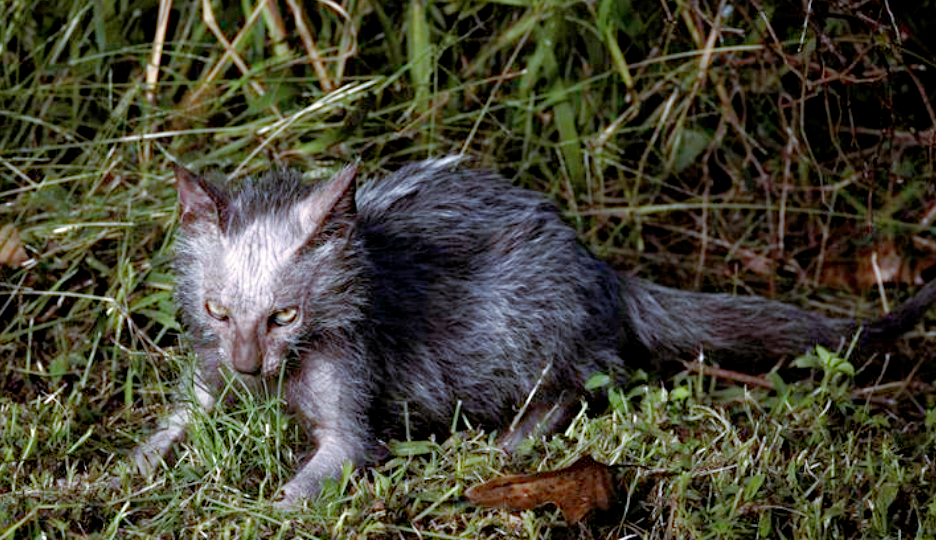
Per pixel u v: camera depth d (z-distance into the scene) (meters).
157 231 8.84
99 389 7.98
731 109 9.75
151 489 6.70
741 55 9.92
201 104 9.38
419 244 7.73
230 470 6.83
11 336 8.19
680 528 6.41
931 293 8.49
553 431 7.64
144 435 7.46
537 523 6.40
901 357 8.89
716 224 10.02
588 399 7.91
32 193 8.91
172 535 6.34
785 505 6.61
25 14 9.62
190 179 6.80
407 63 9.68
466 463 6.82
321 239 6.75
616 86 9.93
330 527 6.39
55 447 7.22
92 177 8.98
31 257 8.69
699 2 9.86
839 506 6.57
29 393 7.90
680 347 8.45
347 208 6.78
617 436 7.18
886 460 7.03
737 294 9.58
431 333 7.59
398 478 6.80
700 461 6.90
